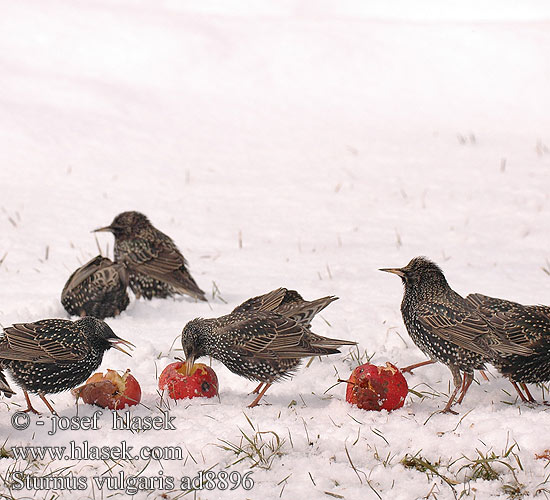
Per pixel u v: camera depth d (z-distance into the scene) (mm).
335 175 19469
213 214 17078
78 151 20547
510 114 23547
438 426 8523
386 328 11555
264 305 10109
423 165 20141
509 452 7793
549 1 30625
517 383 9844
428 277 9516
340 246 15391
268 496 7254
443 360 9328
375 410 8781
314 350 9242
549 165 20109
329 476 7578
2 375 8789
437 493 7340
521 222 16562
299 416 8703
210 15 28375
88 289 12039
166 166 19906
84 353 9055
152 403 9055
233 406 8992
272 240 15758
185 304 12812
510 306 9398
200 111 23328
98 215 17016
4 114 21797
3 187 18391
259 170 19797
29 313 12062
